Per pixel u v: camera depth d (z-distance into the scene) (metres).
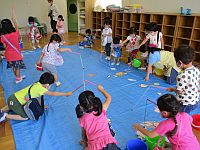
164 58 3.30
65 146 1.87
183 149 1.32
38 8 7.53
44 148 1.83
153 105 2.53
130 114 2.34
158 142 1.62
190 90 1.70
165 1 4.72
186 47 1.68
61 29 6.05
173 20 4.53
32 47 5.50
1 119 2.10
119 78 3.38
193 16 3.97
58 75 3.50
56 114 2.36
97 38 6.69
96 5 6.90
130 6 5.38
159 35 3.34
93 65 4.04
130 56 4.13
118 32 5.97
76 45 5.72
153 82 3.22
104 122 1.54
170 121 1.35
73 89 2.98
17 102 2.17
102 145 1.43
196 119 2.05
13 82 3.25
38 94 2.14
